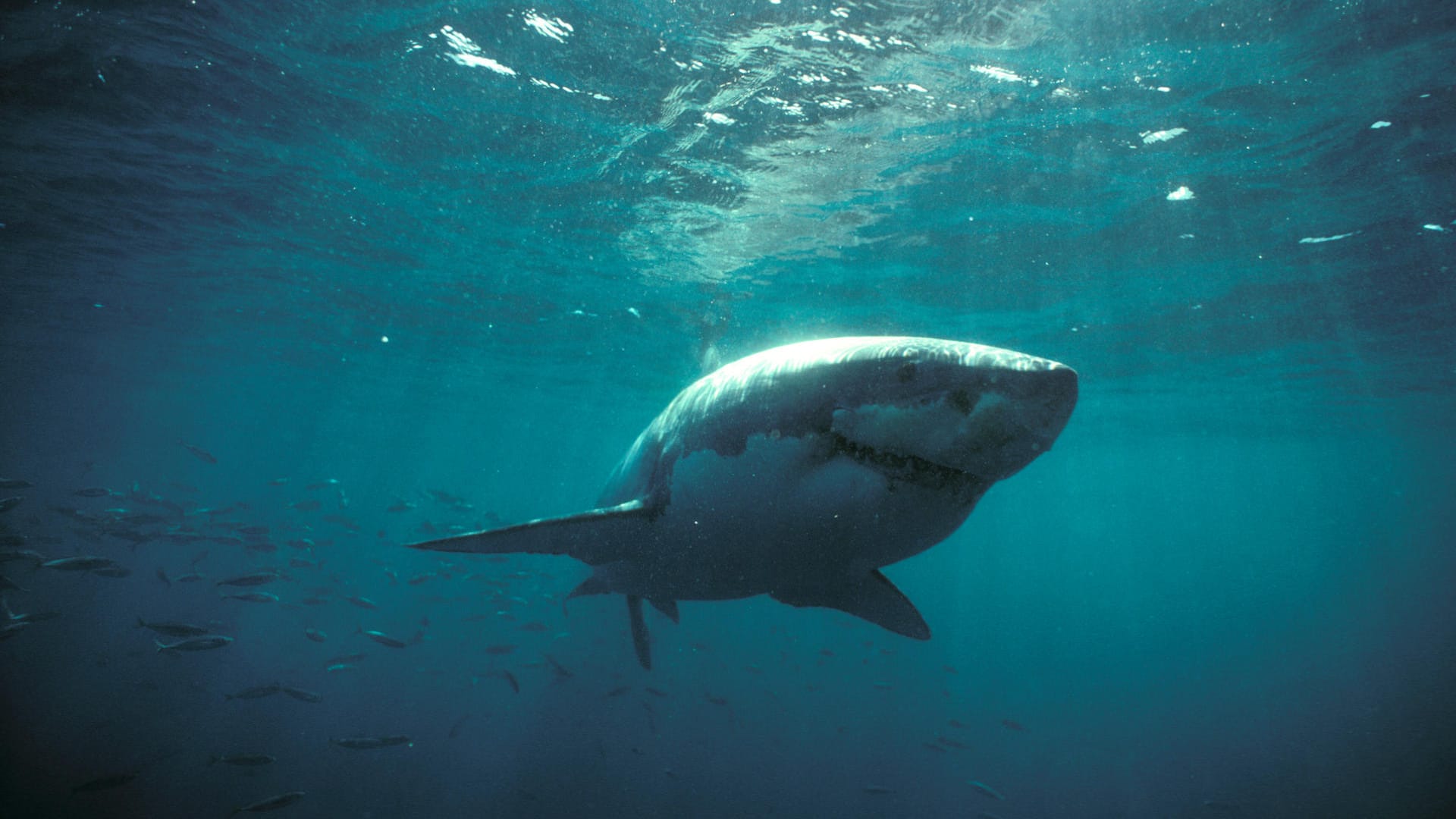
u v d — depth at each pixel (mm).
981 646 64875
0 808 13078
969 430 2033
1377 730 26922
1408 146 9352
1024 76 8281
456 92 9352
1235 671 47625
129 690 21750
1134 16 7184
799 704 32344
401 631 38906
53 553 15180
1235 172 10141
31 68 9539
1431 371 21797
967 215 11867
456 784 17578
